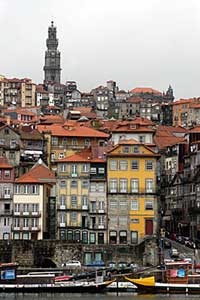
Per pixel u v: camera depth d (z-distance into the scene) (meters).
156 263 162.12
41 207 178.12
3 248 162.62
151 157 183.00
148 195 181.62
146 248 163.12
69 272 150.25
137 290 141.88
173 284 141.25
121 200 181.62
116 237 180.25
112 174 182.62
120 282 142.38
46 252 163.62
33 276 142.38
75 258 163.88
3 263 154.75
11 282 142.12
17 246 163.00
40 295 136.38
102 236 180.38
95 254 164.00
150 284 141.25
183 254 169.88
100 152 190.00
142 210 181.25
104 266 159.62
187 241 186.62
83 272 149.25
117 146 183.88
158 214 189.88
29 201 178.12
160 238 174.12
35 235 177.00
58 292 141.12
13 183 178.50
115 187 182.00
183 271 142.75
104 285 141.75
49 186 189.00
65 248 164.00
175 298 131.25
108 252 163.88
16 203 177.88
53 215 188.00
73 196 182.25
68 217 181.25
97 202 181.62
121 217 180.88
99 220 180.88
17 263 158.38
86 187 182.38
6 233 176.75
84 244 165.75
